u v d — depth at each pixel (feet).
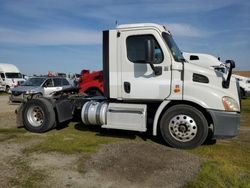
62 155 18.94
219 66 26.32
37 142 22.36
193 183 14.56
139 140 23.63
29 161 17.78
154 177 15.30
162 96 21.79
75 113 29.07
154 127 21.88
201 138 20.90
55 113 26.71
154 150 19.84
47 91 55.06
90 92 46.06
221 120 20.59
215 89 20.92
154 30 21.85
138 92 22.39
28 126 26.50
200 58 29.30
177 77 21.48
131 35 22.39
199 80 21.27
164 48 21.63
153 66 21.77
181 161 17.60
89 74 46.75
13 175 15.57
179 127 21.30
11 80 96.07
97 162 17.43
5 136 24.44
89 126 29.04
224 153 20.33
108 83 23.26
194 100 20.98
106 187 14.26
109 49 23.06
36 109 26.50
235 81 21.49
